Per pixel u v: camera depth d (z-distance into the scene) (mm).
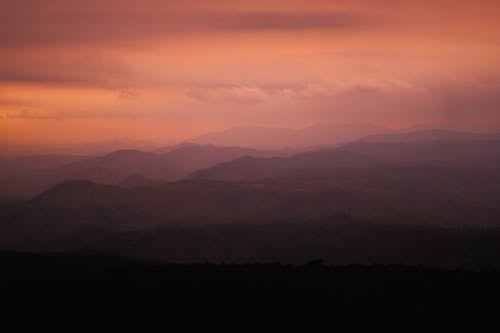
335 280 60656
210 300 56281
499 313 52656
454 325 50781
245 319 52875
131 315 54562
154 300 56906
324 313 53250
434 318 51906
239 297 56594
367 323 51469
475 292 56906
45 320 54719
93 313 55344
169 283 60594
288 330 51031
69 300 58125
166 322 53062
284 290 57812
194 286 59500
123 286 60500
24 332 53031
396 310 53469
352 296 56375
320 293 57125
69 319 54594
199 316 53719
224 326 52000
